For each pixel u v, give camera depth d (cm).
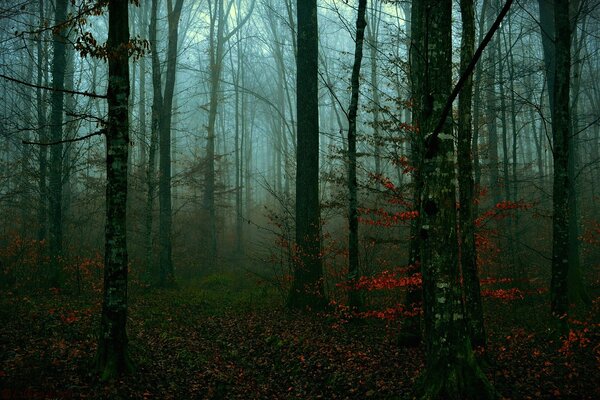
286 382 830
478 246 1107
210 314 1311
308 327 1141
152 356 877
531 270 1714
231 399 745
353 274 1145
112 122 743
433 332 664
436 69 677
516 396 685
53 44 1441
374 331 1102
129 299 1422
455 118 1338
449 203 666
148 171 1750
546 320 1158
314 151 1398
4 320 932
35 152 1502
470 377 649
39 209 1595
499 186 1722
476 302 851
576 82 1842
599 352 831
